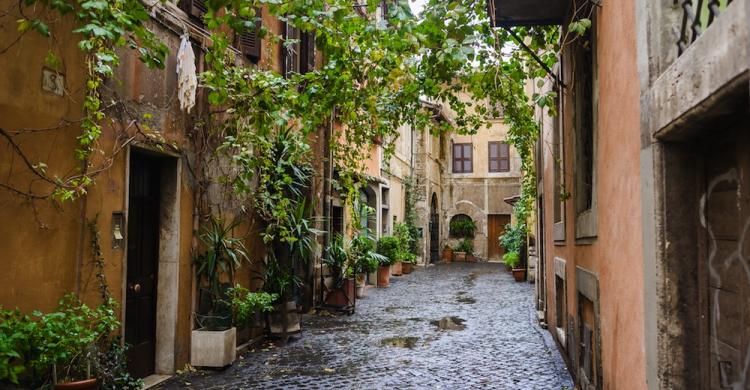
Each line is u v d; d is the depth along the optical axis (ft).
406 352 25.75
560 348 24.68
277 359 24.29
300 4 15.29
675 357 8.55
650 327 9.25
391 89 22.36
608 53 13.03
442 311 39.04
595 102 14.96
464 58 15.02
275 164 28.68
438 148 96.43
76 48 16.15
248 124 23.06
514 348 26.61
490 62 17.17
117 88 17.99
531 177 45.21
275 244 30.60
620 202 11.76
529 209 50.70
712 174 8.34
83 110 16.37
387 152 25.91
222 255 24.11
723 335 7.93
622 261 11.64
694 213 8.67
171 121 21.30
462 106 24.27
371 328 32.22
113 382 15.98
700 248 8.59
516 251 67.87
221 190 25.30
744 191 7.22
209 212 24.08
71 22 15.89
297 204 29.96
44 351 12.73
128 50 18.58
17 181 14.16
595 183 14.89
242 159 22.98
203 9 23.75
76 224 16.29
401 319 35.53
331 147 29.43
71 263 16.07
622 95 11.46
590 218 15.40
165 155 21.16
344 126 45.52
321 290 39.58
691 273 8.61
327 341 28.40
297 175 29.78
